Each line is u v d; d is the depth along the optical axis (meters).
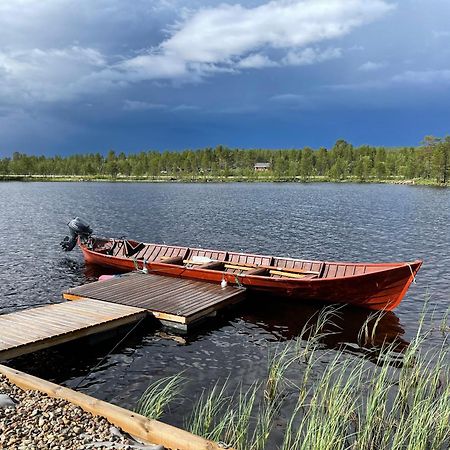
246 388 10.21
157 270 19.02
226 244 32.00
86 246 24.41
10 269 23.38
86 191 100.94
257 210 56.28
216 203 67.00
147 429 6.48
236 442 7.39
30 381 8.02
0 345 10.56
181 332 13.69
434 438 7.29
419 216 49.03
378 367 11.41
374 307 16.05
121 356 12.09
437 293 18.98
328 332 14.15
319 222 44.19
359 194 87.12
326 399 8.93
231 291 16.20
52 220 45.50
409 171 132.88
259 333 13.95
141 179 171.38
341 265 17.47
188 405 9.44
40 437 6.28
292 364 11.58
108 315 13.20
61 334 11.42
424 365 11.42
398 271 14.89
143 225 42.31
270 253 28.78
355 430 8.15
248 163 187.12
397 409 8.96
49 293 18.94
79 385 10.48
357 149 176.12
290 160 173.12
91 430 6.52
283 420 8.73
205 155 174.25
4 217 47.91
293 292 16.45
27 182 157.00
